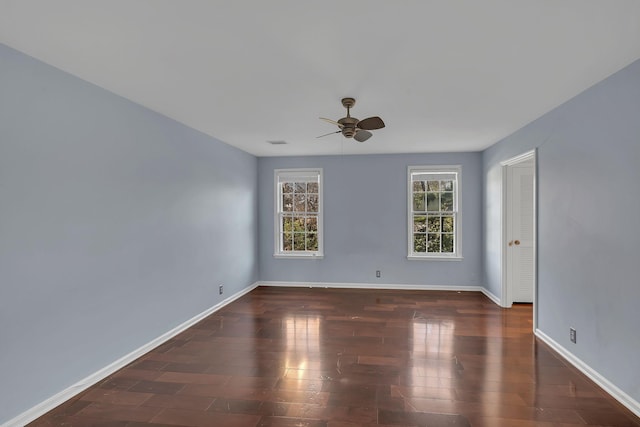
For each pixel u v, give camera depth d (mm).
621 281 2492
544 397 2562
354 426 2227
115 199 3021
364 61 2363
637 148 2332
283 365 3092
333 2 1684
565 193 3211
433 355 3289
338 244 6191
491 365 3076
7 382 2166
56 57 2314
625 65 2426
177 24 1896
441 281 5945
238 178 5539
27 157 2285
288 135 4617
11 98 2188
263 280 6375
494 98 3113
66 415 2355
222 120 3879
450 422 2268
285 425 2244
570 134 3129
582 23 1878
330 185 6191
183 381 2816
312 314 4586
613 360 2578
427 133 4488
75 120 2633
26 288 2277
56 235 2480
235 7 1728
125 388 2709
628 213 2418
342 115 3656
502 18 1833
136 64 2422
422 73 2561
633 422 2266
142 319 3346
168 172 3756
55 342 2471
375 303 5113
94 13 1786
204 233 4488
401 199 6016
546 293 3580
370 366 3062
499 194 4961
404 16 1812
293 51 2215
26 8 1732
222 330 3992
